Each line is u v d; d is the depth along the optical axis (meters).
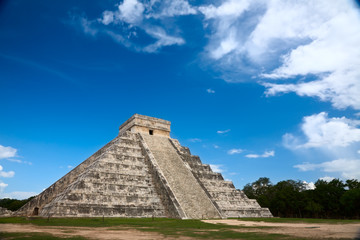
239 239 13.85
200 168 42.97
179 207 30.47
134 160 36.72
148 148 39.00
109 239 13.59
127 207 30.12
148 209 31.06
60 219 25.47
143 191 32.94
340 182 57.69
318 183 62.19
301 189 71.19
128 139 39.66
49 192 40.59
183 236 15.23
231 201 39.56
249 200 41.97
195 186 35.84
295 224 25.98
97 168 32.25
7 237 13.83
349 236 14.93
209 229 19.55
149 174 35.56
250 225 23.81
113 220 25.62
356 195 46.47
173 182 34.50
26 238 13.52
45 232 16.30
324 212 57.69
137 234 16.08
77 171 42.59
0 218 31.48
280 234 16.20
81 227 20.14
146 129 43.56
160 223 24.00
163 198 32.44
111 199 30.05
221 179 43.06
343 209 53.88
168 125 46.19
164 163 37.41
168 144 42.91
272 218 37.16
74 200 28.08
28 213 38.97
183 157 41.19
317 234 16.12
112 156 34.97
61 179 42.59
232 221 28.81
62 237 14.14
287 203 59.00
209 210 33.00
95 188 30.16
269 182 76.56
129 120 44.59
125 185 32.19
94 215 27.98
